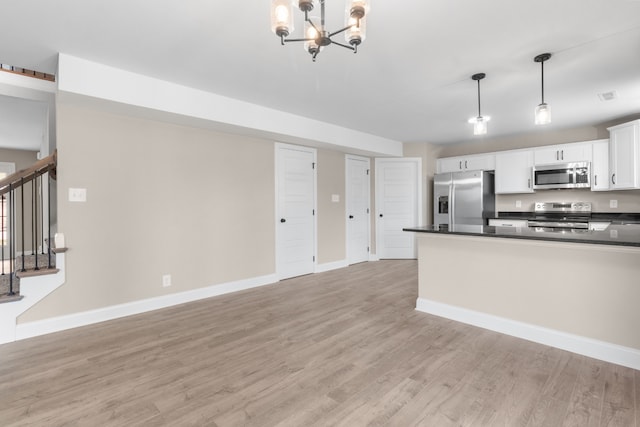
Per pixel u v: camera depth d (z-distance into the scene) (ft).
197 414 5.51
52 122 11.53
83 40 7.51
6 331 8.41
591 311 7.47
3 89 9.97
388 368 7.01
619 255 7.08
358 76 9.61
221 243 12.75
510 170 17.37
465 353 7.68
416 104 12.20
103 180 9.95
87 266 9.68
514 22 6.76
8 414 5.51
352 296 12.40
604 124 14.98
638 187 12.79
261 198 14.12
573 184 15.17
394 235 19.94
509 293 8.78
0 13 6.39
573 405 5.65
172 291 11.43
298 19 6.72
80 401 5.88
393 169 19.81
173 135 11.41
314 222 16.48
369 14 6.44
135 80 9.31
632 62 8.60
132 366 7.14
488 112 13.25
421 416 5.42
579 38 7.39
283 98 11.53
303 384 6.41
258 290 13.30
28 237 20.29
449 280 10.04
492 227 10.39
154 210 11.00
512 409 5.57
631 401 5.74
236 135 13.20
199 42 7.61
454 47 7.84
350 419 5.36
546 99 11.51
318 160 16.70
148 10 6.35
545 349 7.84
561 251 7.88
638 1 5.99
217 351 7.86
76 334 8.91
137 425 5.24
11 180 8.80
